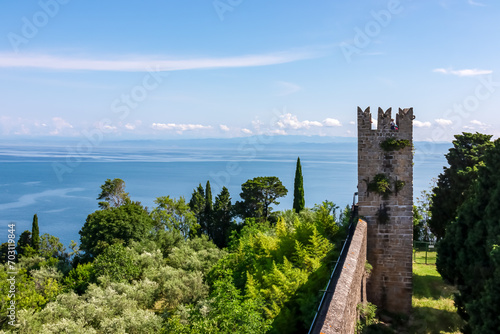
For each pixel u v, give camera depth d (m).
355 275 19.66
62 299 39.19
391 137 29.88
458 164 43.28
